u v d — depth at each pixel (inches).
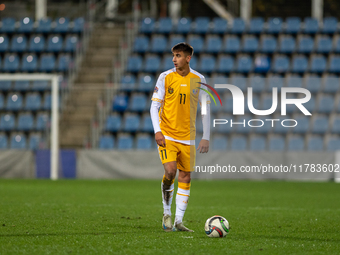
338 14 3673.7
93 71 2952.8
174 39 3046.3
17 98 2770.7
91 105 2738.7
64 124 2635.3
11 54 3019.2
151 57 2940.5
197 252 588.7
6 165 2246.6
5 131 2667.3
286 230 804.6
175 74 774.5
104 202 1277.1
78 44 3036.4
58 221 887.1
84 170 2234.3
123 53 2989.7
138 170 2210.9
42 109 2709.2
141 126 2615.7
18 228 790.5
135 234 732.0
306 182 2094.0
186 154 774.5
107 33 3235.7
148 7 3892.7
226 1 3944.4
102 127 2598.4
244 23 3137.3
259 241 678.5
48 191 1608.0
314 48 2999.5
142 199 1365.7
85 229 785.6
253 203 1298.0
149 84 2753.4
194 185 1931.6
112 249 605.9
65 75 2903.5
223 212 1084.5
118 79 2861.7
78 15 3695.9
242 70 2861.7
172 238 691.4
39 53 3021.7
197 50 2977.4
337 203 1314.0
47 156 2249.0
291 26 3093.0
